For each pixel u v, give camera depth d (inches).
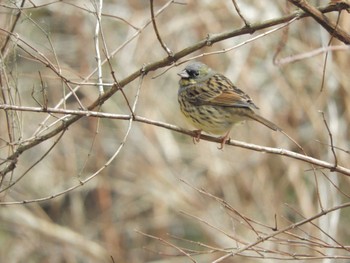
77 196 628.7
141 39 599.8
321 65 555.2
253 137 589.6
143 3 616.4
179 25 592.7
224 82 384.8
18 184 609.9
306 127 593.0
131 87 603.2
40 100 575.2
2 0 369.1
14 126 349.7
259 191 590.9
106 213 621.0
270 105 585.6
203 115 378.0
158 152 615.2
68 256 622.2
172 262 609.9
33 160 620.1
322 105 572.7
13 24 340.8
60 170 622.8
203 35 591.8
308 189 581.3
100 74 325.1
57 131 322.7
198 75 385.7
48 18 601.9
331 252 484.7
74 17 601.0
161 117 612.1
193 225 616.4
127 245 634.8
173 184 609.3
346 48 301.6
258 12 572.4
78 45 598.5
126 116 307.0
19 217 605.9
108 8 610.5
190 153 612.7
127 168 617.6
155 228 625.0
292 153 312.7
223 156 603.2
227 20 592.1
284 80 577.6
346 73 557.3
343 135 561.6
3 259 616.7
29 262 619.5
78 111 299.4
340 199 566.9
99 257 613.9
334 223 519.8
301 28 565.6
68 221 638.5
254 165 594.9
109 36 604.7
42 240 624.7
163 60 315.0
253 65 592.7
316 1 485.4
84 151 626.2
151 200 627.8
